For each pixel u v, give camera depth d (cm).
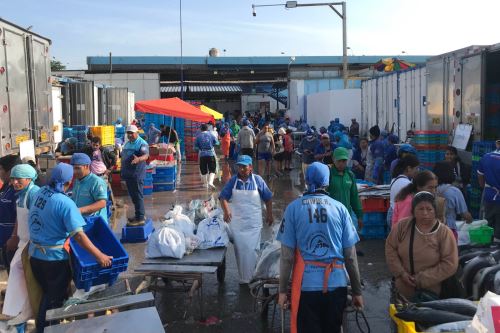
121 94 2522
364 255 825
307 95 3312
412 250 467
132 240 898
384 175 1242
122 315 436
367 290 670
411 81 1606
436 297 466
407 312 403
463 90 1135
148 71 3916
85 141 1620
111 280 511
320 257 397
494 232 755
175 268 582
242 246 671
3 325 513
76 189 638
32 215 497
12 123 970
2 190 620
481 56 1053
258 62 3906
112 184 1458
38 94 1107
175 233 634
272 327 562
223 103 4747
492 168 748
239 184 677
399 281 478
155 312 442
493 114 1053
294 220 407
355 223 691
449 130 1209
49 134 1178
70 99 2005
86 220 555
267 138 1791
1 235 605
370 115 2078
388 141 1244
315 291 397
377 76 1972
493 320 312
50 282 495
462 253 579
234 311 605
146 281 600
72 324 423
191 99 4662
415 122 1569
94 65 3834
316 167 420
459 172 999
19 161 625
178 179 1720
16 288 514
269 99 4322
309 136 1494
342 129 2134
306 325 401
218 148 2966
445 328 379
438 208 544
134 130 909
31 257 498
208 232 679
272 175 1827
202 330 556
